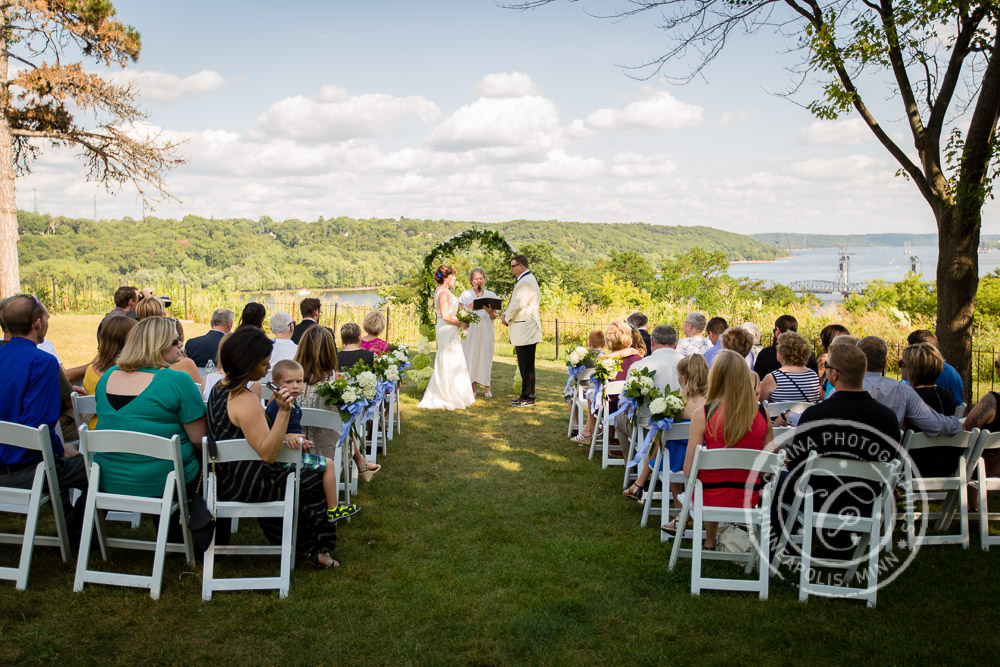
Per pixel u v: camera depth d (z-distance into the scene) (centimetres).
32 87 1431
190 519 349
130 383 370
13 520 447
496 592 375
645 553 431
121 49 1531
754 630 338
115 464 362
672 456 472
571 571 405
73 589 354
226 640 316
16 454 366
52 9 1436
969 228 685
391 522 482
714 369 390
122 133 1622
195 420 374
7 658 291
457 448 696
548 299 1923
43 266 5762
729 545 414
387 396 700
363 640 322
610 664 309
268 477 367
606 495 554
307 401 480
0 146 1473
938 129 704
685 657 315
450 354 895
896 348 1334
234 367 362
